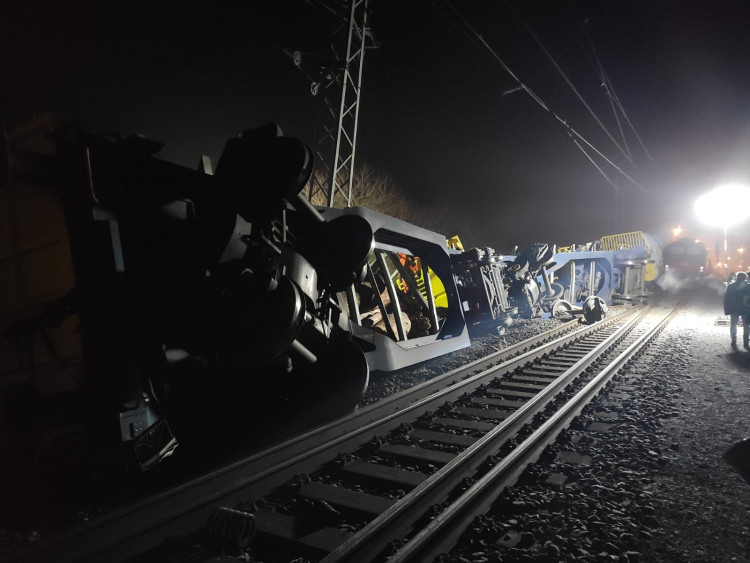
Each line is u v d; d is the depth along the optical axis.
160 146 3.80
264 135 4.24
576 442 4.80
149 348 4.01
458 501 3.25
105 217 3.79
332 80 13.44
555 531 3.15
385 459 4.42
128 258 3.99
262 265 4.10
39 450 4.01
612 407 5.99
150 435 3.99
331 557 2.62
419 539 2.80
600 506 3.44
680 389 6.93
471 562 2.79
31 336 4.20
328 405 5.52
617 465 4.24
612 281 20.89
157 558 2.87
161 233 4.22
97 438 3.81
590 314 14.38
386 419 5.03
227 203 4.29
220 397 4.73
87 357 3.79
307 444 4.46
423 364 8.76
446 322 9.99
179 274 4.21
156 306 4.07
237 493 3.50
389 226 7.52
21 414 4.17
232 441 4.89
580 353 9.75
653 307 21.31
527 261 14.68
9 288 4.38
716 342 11.44
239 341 4.00
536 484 3.84
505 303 12.92
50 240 3.99
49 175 3.62
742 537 3.14
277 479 3.80
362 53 13.50
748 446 4.73
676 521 3.34
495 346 10.62
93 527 2.94
